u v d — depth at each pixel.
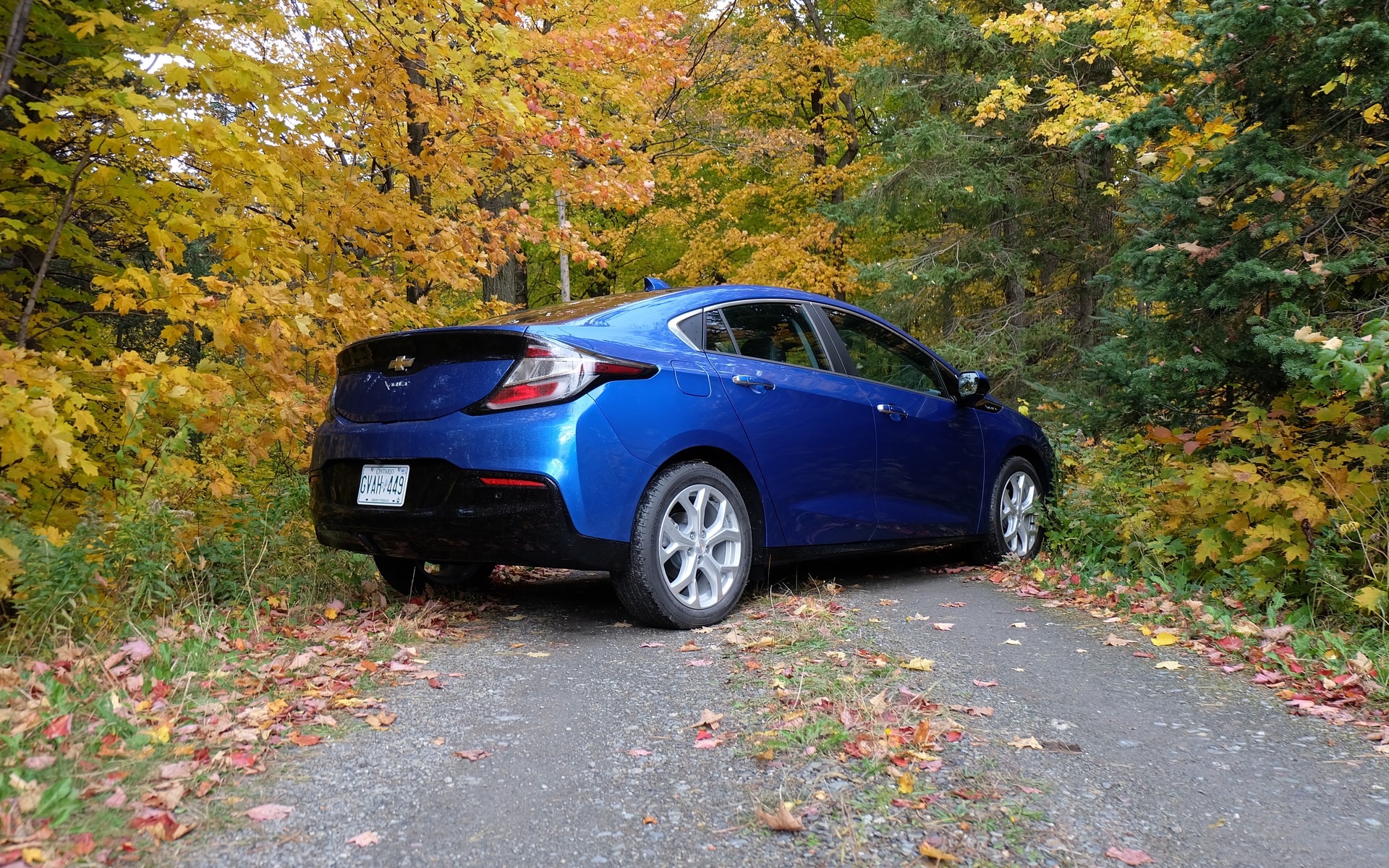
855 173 17.41
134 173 5.07
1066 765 2.31
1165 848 1.88
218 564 3.89
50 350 5.38
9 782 1.91
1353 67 4.37
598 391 3.39
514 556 3.35
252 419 4.44
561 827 1.95
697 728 2.54
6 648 2.88
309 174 5.47
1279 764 2.33
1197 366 4.84
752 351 4.15
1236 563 4.11
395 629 3.54
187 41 4.60
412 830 1.93
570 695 2.84
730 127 16.02
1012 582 4.78
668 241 19.23
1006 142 14.64
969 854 1.84
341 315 5.16
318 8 4.71
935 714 2.64
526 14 6.16
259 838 1.87
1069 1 12.34
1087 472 5.90
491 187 7.81
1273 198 4.43
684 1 14.57
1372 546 3.80
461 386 3.43
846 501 4.36
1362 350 3.33
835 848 1.87
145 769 2.12
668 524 3.59
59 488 4.40
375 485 3.56
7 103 4.02
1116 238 13.89
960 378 5.14
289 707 2.65
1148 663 3.26
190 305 4.29
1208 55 4.77
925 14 13.99
